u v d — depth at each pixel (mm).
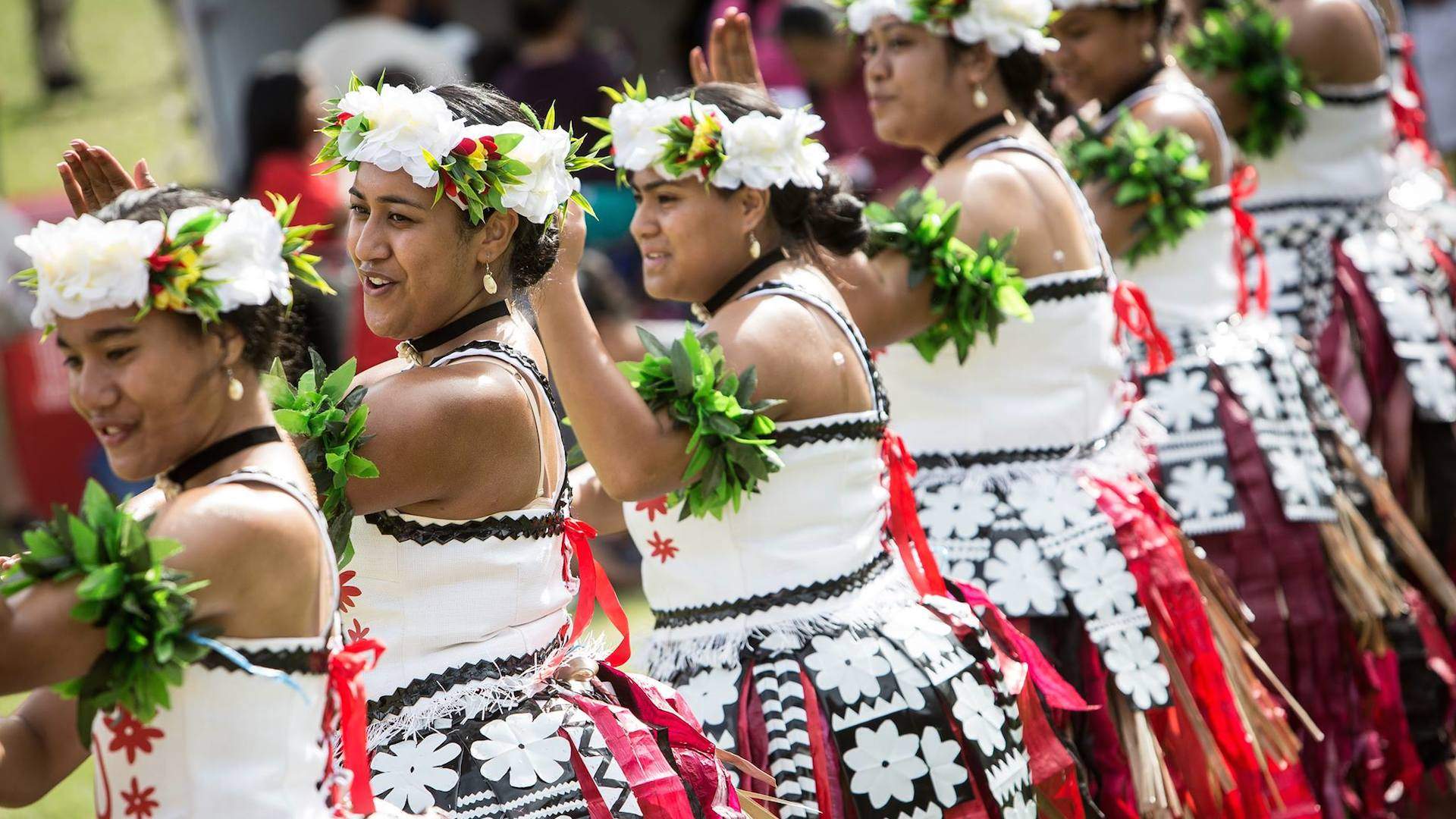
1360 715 12344
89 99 37062
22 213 21078
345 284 16516
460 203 7309
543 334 8266
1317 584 12227
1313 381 13109
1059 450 10406
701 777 7660
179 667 5672
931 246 9852
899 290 9812
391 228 7316
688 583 8781
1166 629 10250
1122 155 12023
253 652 5875
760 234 8859
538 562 7562
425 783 7047
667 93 9180
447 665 7270
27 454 20250
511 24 26797
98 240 5621
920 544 9188
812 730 8289
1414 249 14461
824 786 8219
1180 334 12500
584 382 8195
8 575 5844
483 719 7242
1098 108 12695
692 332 8297
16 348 20203
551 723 7309
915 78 10602
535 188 7477
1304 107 14102
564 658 7699
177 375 5812
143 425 5852
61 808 12758
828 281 8953
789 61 21766
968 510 10258
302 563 5992
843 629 8523
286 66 17453
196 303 5730
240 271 5875
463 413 7133
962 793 8367
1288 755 10883
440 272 7363
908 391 10477
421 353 7543
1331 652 12203
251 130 17234
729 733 8398
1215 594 11195
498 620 7395
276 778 5930
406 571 7242
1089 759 10125
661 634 9008
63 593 5645
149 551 5609
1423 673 12680
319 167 17203
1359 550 12562
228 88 21750
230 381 5969
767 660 8484
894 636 8578
